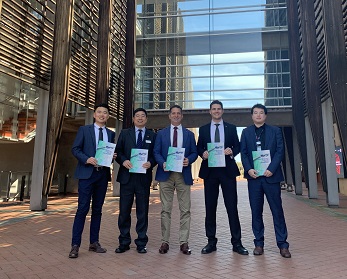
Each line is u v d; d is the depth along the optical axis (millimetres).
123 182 4449
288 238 5449
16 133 12086
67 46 8641
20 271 3568
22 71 8039
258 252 4281
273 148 4402
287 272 3555
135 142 4551
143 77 17672
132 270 3617
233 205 4461
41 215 7902
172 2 18422
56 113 8477
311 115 10938
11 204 10461
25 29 7922
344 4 8836
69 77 8969
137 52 18016
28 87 12594
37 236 5480
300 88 13336
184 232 4434
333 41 8594
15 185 12055
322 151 10531
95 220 4504
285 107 15367
